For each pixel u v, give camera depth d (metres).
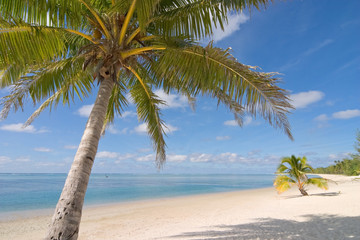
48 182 52.62
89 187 36.34
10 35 3.54
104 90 4.10
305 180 14.35
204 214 10.75
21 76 5.12
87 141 3.48
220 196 20.72
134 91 6.86
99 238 7.30
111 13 3.95
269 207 10.70
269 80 4.10
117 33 4.44
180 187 37.34
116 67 4.43
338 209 8.38
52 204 16.44
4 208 14.70
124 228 8.64
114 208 14.34
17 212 13.19
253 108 4.32
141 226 8.84
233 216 9.06
